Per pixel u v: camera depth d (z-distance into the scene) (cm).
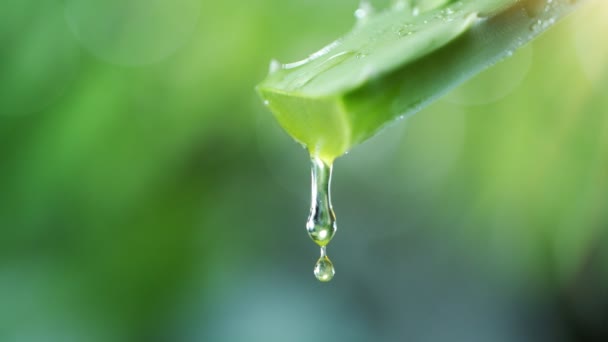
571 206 74
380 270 164
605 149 68
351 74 30
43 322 109
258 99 90
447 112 82
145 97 88
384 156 137
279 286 147
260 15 84
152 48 87
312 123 30
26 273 108
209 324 128
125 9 86
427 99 30
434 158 89
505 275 134
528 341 150
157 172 94
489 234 93
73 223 97
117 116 88
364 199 160
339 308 154
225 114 92
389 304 161
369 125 30
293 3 83
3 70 85
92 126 88
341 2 82
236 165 117
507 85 74
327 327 148
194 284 120
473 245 108
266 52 86
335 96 29
